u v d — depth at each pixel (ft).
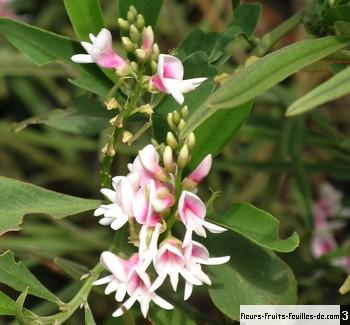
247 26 1.11
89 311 0.98
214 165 1.52
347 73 0.88
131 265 0.95
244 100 0.90
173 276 0.93
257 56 1.14
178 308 1.13
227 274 1.03
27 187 1.03
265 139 1.55
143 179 0.95
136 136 1.00
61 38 1.08
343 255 1.32
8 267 0.98
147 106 0.99
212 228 0.93
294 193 1.42
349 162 1.47
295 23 1.15
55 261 1.12
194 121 0.94
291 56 0.93
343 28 0.98
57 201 1.03
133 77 1.00
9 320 1.55
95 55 0.99
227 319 1.16
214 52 1.09
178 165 0.94
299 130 1.41
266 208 1.57
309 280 1.35
